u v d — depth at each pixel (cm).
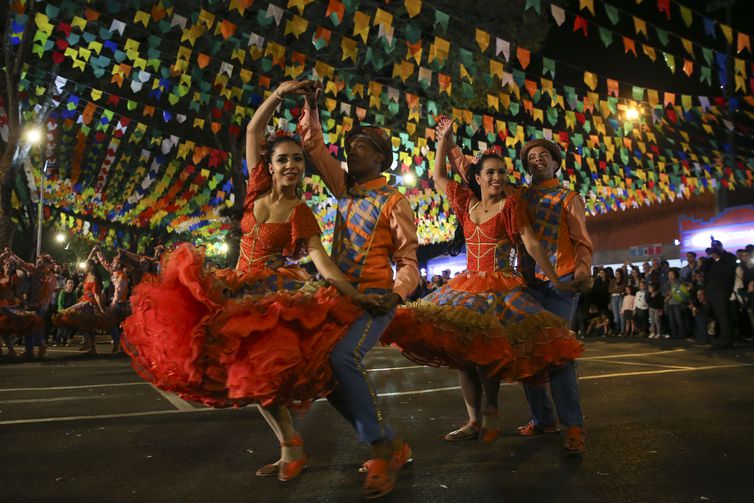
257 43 794
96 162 1755
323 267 306
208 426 460
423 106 1283
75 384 712
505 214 399
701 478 311
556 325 374
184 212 2053
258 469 342
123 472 337
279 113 1141
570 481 310
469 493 294
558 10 660
